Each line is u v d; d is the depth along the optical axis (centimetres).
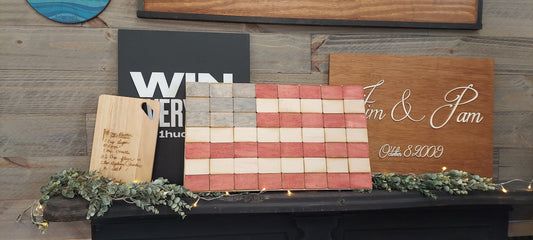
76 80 111
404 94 124
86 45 111
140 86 111
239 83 108
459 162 126
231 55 116
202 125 103
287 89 110
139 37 111
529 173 133
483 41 130
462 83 126
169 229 112
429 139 125
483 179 113
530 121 133
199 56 114
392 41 125
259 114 107
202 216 113
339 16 121
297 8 119
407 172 124
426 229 124
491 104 128
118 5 112
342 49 123
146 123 106
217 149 103
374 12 122
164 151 112
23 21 108
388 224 122
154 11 112
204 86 105
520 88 132
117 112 104
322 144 108
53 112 110
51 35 110
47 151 110
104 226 110
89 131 112
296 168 105
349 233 121
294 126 108
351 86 114
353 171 108
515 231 134
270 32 120
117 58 112
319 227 114
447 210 124
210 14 114
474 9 127
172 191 95
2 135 108
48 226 112
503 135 132
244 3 116
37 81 109
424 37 127
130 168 104
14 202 109
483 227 127
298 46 122
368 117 122
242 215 115
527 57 132
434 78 125
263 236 117
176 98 113
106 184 97
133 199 94
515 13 132
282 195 101
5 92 108
